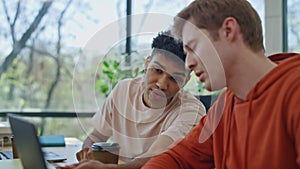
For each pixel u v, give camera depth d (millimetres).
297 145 941
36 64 4355
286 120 970
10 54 4320
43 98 4359
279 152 985
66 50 4344
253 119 1059
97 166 1400
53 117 4258
